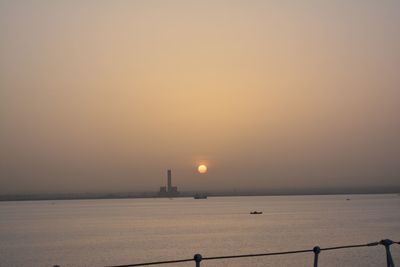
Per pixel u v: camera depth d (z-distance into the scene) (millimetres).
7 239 137125
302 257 87812
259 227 170875
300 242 119812
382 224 178125
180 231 157875
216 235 141250
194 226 180875
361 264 78562
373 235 136250
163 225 189250
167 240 128625
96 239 134000
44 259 94688
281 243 117875
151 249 108688
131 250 107312
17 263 90125
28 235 150125
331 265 77500
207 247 111125
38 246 118125
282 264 79625
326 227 166750
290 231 152375
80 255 100000
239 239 129000
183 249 107625
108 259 93188
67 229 174625
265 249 105375
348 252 93438
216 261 85562
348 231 149875
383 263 79375
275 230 156625
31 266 86125
